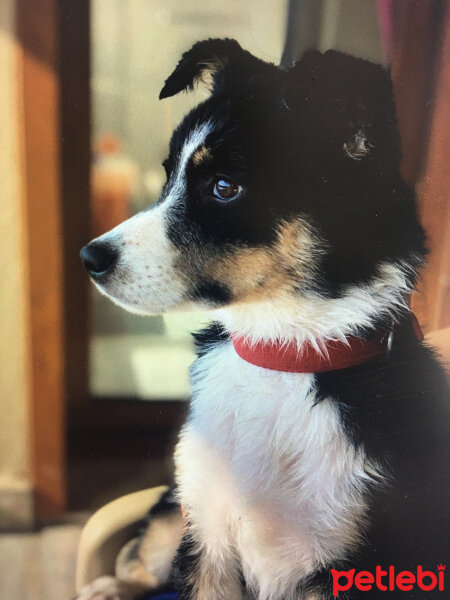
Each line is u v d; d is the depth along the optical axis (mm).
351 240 282
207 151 279
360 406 286
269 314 296
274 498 292
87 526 364
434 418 282
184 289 288
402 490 277
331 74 260
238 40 303
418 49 282
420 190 288
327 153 268
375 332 292
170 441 370
